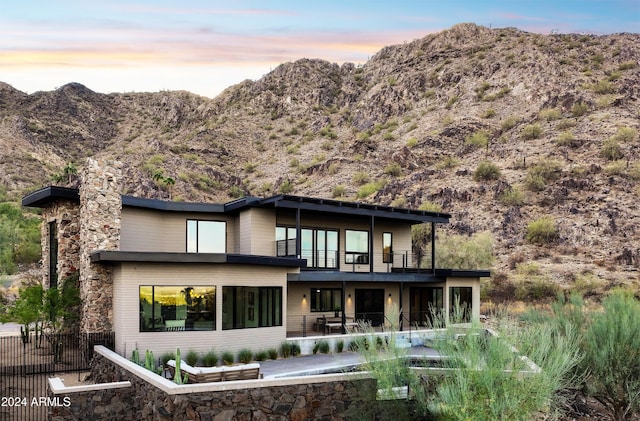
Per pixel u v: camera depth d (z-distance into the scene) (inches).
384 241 1249.4
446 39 6023.6
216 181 3757.4
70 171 3356.3
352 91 6067.9
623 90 3577.8
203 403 494.6
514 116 3686.0
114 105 6712.6
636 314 754.2
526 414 471.8
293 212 1100.5
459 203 2733.8
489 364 476.1
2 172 4001.0
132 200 951.0
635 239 2288.4
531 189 2736.2
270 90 6141.7
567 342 556.4
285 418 521.0
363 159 3624.5
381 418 523.2
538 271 2132.1
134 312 765.9
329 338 917.2
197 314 793.6
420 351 846.5
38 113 5856.3
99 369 699.4
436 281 1176.2
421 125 4047.7
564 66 4190.5
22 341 856.3
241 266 837.2
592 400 810.8
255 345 841.5
